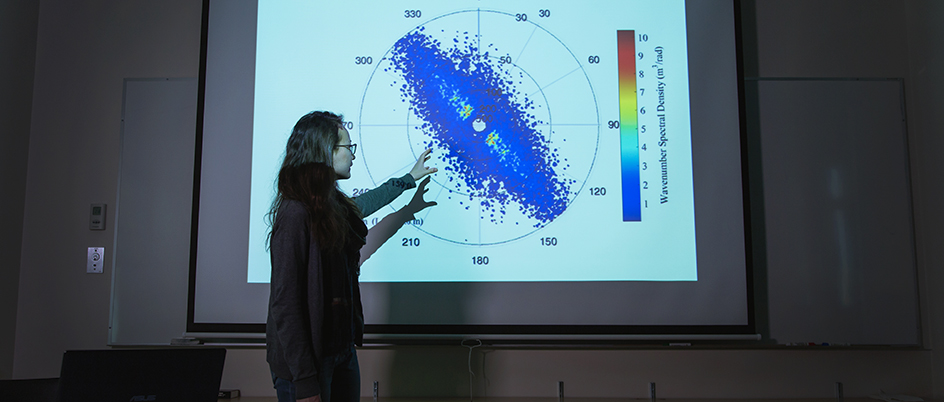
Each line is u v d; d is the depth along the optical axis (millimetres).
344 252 1490
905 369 2375
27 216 2449
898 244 2418
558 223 2312
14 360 2377
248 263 2314
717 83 2387
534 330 2266
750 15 2555
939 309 2352
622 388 2342
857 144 2469
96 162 2486
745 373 2361
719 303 2281
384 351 2352
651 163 2346
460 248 2301
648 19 2416
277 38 2402
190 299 2293
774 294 2389
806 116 2482
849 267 2404
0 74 2338
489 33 2404
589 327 2268
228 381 2355
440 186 2328
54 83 2521
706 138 2361
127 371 1567
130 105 2477
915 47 2502
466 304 2281
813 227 2422
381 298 2283
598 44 2404
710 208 2326
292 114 2371
